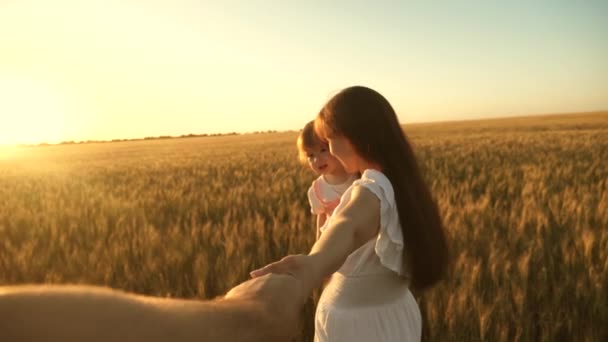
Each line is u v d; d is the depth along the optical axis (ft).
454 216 18.81
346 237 3.27
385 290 5.01
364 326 4.95
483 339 10.18
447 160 50.80
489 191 28.60
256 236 17.81
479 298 11.51
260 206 26.35
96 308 1.01
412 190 4.50
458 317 10.71
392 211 4.15
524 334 10.69
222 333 1.37
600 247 13.83
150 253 16.19
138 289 14.55
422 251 4.59
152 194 33.40
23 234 21.98
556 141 78.33
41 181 52.19
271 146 125.29
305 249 15.81
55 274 15.33
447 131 157.69
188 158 88.22
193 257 16.10
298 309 2.00
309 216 22.61
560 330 11.09
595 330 10.68
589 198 22.36
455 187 33.53
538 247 14.73
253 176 46.37
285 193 30.50
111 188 41.34
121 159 103.60
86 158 121.08
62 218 24.13
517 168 42.91
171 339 1.15
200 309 1.41
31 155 180.96
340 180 6.71
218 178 43.39
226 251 15.55
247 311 1.61
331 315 5.13
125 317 1.05
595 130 122.72
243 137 227.20
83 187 42.96
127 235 19.65
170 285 14.51
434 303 11.35
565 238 14.98
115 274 15.48
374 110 4.49
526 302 11.64
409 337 5.23
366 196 3.88
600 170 35.58
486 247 15.49
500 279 13.04
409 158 4.62
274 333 1.68
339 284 5.19
